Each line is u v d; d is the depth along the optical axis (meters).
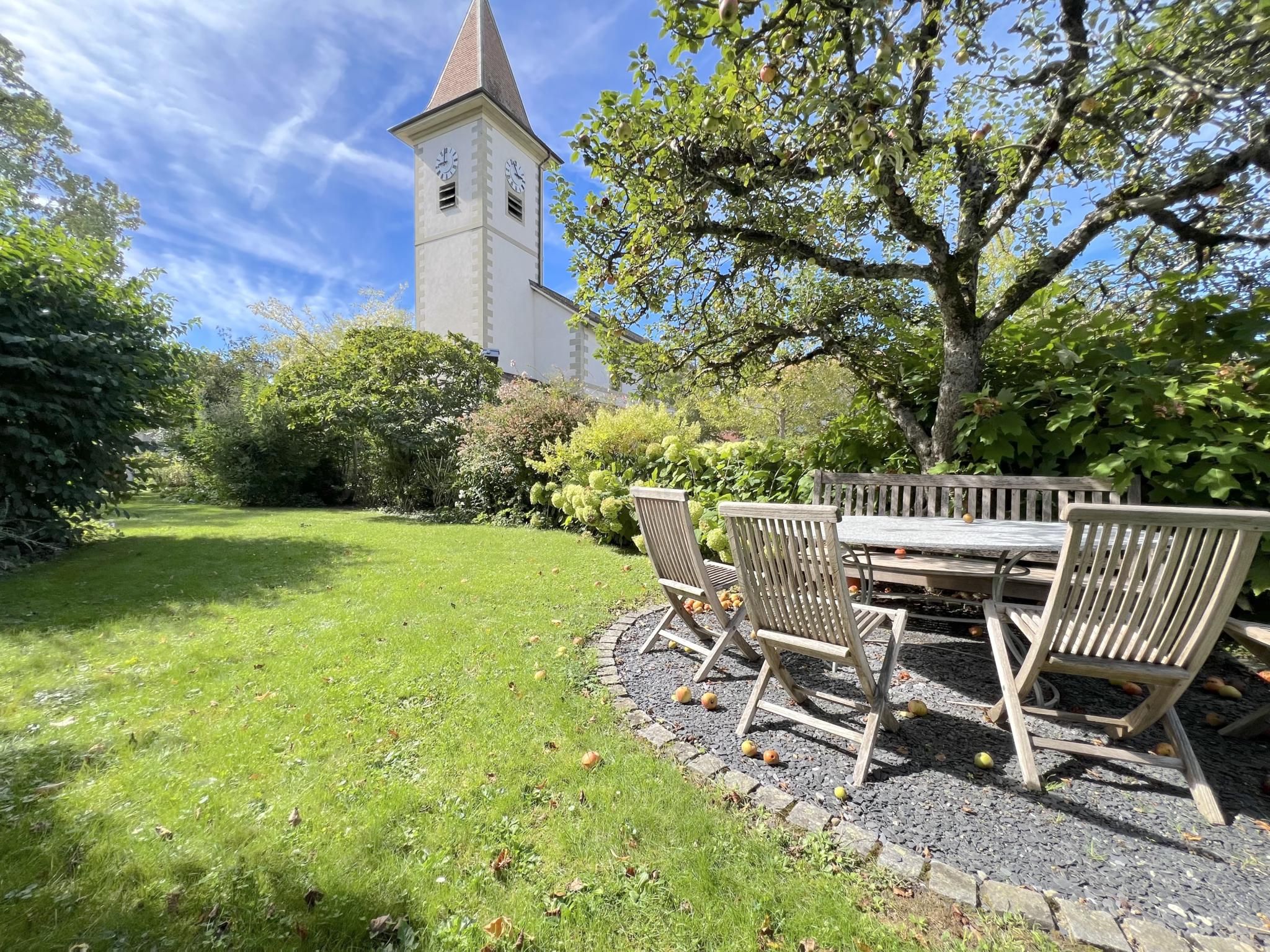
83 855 1.63
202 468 14.07
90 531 7.19
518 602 4.32
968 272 3.93
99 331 5.96
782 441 5.77
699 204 3.46
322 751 2.21
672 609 3.55
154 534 7.95
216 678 2.90
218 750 2.21
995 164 4.39
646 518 3.12
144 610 4.06
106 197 18.02
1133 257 4.59
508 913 1.46
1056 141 3.37
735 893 1.52
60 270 5.68
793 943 1.38
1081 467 3.60
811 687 2.87
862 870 1.61
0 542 5.55
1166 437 3.25
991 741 2.33
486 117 21.05
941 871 1.59
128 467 6.82
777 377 5.63
